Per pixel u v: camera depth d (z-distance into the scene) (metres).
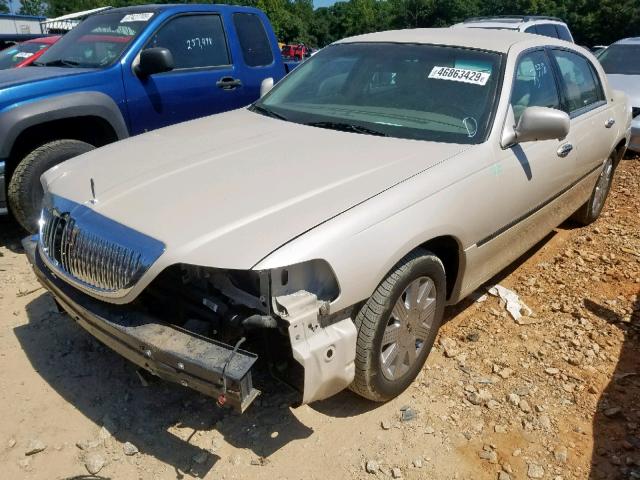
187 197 2.63
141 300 2.63
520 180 3.52
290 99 4.08
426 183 2.86
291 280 2.33
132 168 3.01
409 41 4.02
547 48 4.26
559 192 4.22
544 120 3.30
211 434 2.81
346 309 2.52
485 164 3.22
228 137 3.42
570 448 2.81
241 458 2.68
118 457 2.66
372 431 2.87
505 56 3.69
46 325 3.65
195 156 3.11
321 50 4.43
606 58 9.90
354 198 2.63
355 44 4.23
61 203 2.82
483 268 3.53
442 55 3.80
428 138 3.31
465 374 3.32
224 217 2.46
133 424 2.86
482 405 3.08
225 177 2.81
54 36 9.23
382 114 3.58
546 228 4.36
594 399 3.16
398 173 2.88
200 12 6.04
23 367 3.25
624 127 5.39
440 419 2.97
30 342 3.47
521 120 3.40
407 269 2.75
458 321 3.87
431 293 3.06
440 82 3.65
